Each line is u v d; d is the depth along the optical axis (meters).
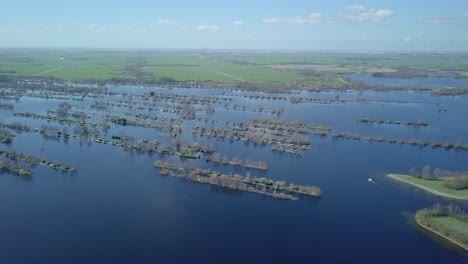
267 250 86.38
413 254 85.44
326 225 96.19
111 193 109.56
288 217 99.44
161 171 123.12
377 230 94.31
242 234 91.88
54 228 92.19
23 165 126.06
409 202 107.88
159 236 90.25
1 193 108.25
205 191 112.31
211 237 90.50
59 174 121.62
